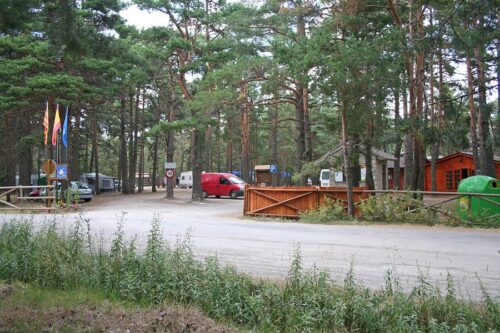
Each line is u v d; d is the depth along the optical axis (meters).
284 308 5.62
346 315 5.46
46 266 7.11
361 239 12.52
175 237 12.62
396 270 8.40
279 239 12.46
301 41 18.06
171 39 29.36
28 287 6.75
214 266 6.65
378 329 5.26
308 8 22.66
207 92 24.72
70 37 9.71
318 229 15.14
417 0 17.25
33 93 26.62
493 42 17.75
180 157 84.06
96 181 49.12
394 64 16.17
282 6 23.78
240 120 46.59
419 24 18.09
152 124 51.66
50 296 6.33
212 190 42.31
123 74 30.14
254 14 24.16
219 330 5.23
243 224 16.95
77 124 43.44
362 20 18.19
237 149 71.56
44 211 22.28
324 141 42.34
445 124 17.48
